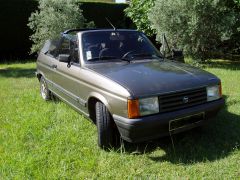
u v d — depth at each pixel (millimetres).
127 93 3590
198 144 4211
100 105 4055
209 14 9727
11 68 11203
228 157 3811
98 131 4070
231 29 9953
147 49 5102
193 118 3891
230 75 8555
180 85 3834
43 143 4352
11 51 13570
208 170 3531
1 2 12844
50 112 5703
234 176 3393
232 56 13508
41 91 6863
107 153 4031
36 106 6117
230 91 6738
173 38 10258
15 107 6094
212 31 10094
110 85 3846
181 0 9672
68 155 3973
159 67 4387
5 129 4930
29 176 3512
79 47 4805
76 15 12258
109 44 4902
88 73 4344
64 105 6027
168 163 3752
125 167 3688
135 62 4652
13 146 4262
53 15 11766
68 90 5059
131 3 13234
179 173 3502
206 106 3969
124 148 4090
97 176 3520
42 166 3725
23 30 13531
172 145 4219
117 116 3730
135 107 3553
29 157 3895
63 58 4879
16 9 13180
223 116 5172
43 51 6676
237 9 11070
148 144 4270
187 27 9922
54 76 5672
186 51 10484
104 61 4648
